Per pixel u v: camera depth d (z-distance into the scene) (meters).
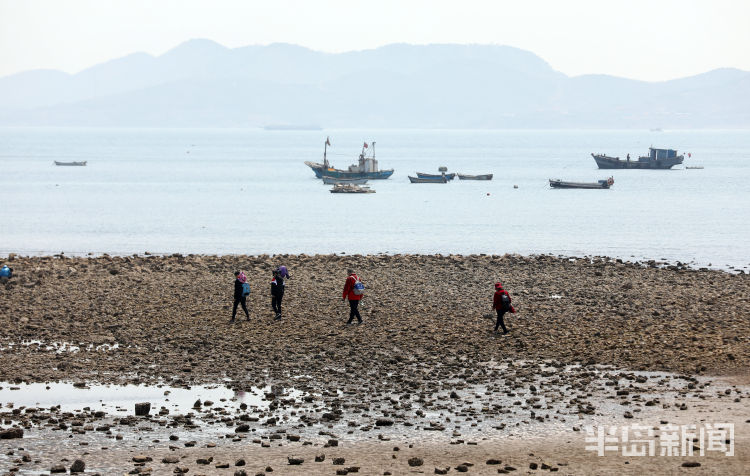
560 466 54.09
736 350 85.31
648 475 52.12
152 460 55.81
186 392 72.81
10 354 85.25
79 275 136.25
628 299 115.62
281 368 80.12
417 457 55.97
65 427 62.69
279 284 101.38
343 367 80.69
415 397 70.88
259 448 58.56
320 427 63.22
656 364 81.06
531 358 84.00
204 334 94.00
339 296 118.25
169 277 135.88
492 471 53.53
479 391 72.62
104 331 95.75
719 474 51.88
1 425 62.97
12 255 166.12
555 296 118.94
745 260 185.75
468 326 98.25
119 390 73.38
